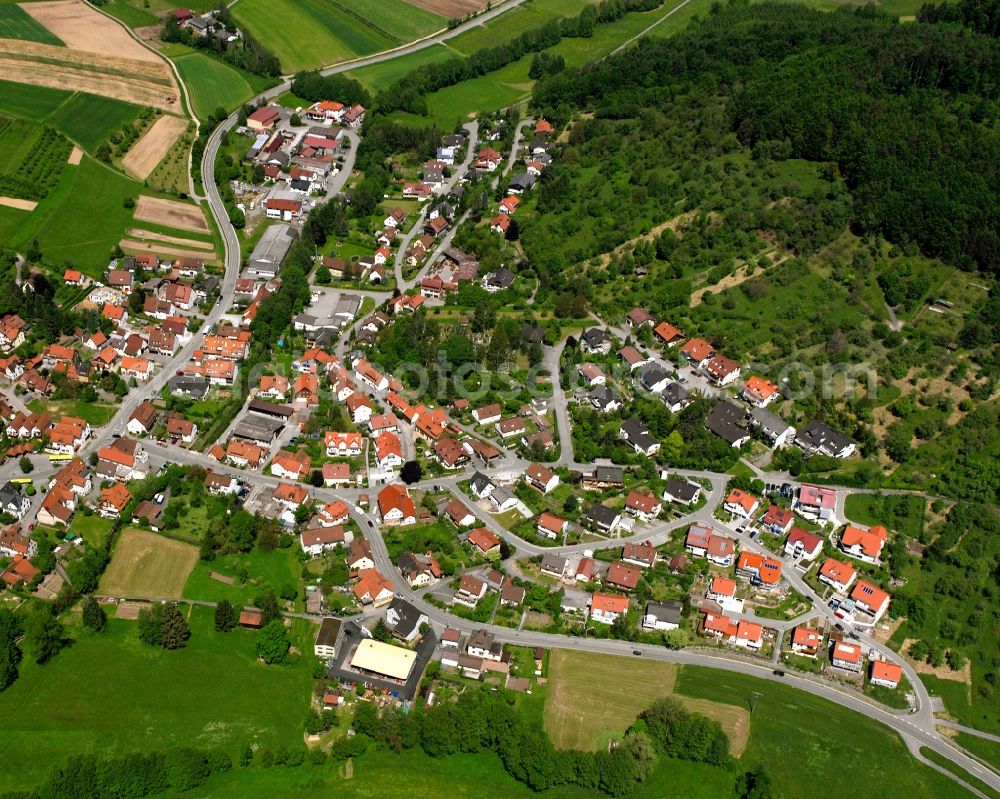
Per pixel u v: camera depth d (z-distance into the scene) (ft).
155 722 598.75
